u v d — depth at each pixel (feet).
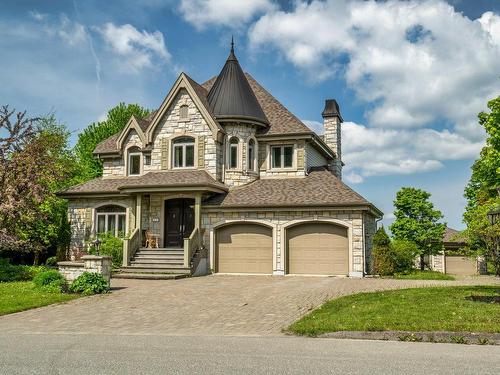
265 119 94.58
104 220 96.17
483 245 55.11
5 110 85.46
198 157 89.61
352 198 80.53
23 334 36.06
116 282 69.41
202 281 70.08
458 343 30.91
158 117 92.07
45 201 94.12
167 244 89.30
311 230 82.43
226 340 32.65
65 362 26.35
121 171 99.19
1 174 82.74
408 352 28.14
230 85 94.63
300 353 28.17
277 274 81.56
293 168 91.56
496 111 45.24
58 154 115.24
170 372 23.98
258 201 83.46
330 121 110.63
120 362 26.21
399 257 88.28
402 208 120.88
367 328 33.81
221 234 86.02
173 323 40.34
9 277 74.18
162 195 88.17
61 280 61.11
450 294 49.93
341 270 80.48
